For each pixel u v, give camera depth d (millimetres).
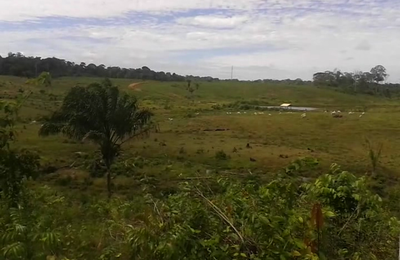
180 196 4379
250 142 43375
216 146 39438
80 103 20797
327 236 4062
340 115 65188
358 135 49344
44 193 7352
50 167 25578
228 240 3701
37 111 45812
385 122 58188
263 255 3400
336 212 4469
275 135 49750
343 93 123812
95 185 22219
